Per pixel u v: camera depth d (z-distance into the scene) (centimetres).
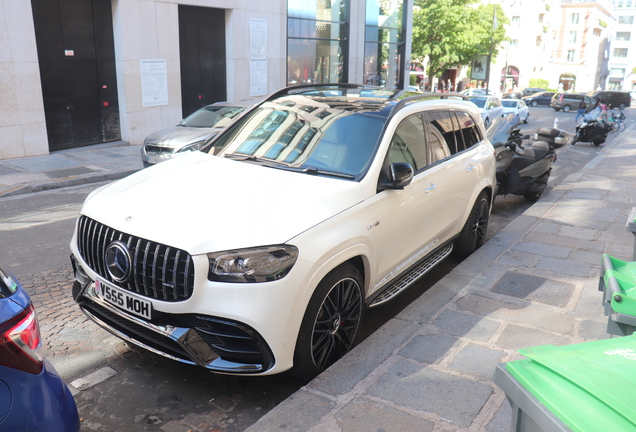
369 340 344
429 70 4303
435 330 359
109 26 1339
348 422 259
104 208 318
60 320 404
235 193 319
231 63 1658
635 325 213
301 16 1880
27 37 1148
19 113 1162
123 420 286
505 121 862
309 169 360
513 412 146
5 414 175
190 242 274
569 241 573
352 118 399
